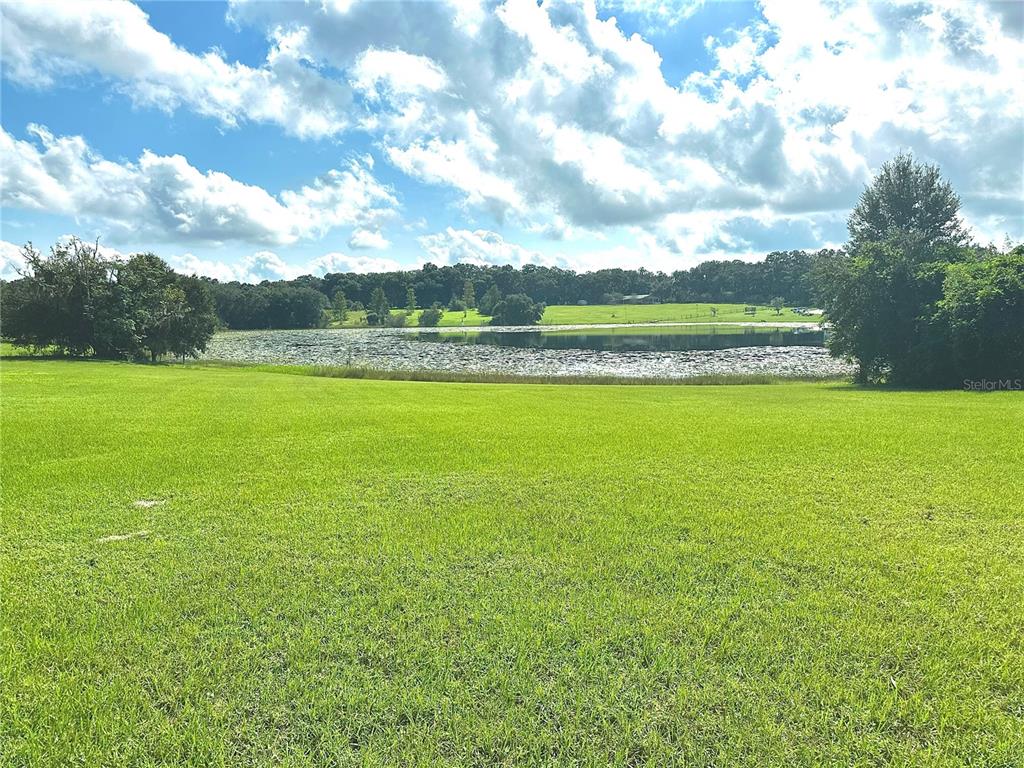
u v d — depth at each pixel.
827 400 17.84
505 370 39.03
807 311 123.81
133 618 4.20
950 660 3.73
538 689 3.43
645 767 2.91
